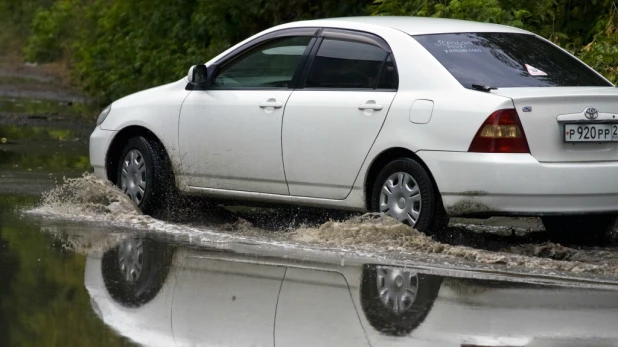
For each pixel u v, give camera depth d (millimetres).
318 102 15742
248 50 16938
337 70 15852
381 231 14812
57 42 65375
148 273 12656
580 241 16344
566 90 14797
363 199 15367
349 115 15367
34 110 38812
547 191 14102
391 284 12336
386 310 11062
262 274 12781
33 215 16766
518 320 10719
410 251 14375
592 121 14508
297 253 14195
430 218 14672
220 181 16938
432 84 14820
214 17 34188
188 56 35188
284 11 32500
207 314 10750
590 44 22219
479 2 22547
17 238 14711
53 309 10758
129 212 17219
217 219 17875
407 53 15203
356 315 10812
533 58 15758
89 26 50469
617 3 23766
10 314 10500
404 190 14953
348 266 13359
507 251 15258
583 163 14406
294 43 16500
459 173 14297
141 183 17734
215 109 16891
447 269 13289
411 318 10727
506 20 22906
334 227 15266
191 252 14086
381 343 9734
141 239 14953
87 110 39656
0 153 25641
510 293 12000
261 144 16312
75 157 25297
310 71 16125
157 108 17672
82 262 13188
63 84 52938
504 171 14031
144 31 38312
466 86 14656
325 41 16156
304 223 17047
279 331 10117
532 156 14172
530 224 17781
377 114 15117
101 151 18359
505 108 14109
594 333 10250
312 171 15773
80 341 9555
